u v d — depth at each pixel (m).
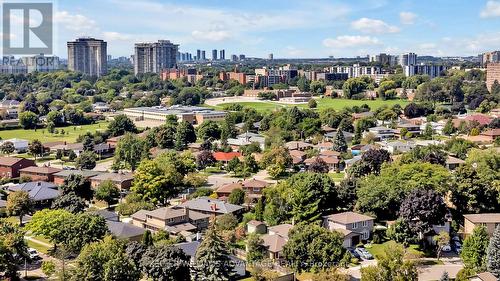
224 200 157.38
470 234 120.06
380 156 176.88
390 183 139.00
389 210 137.12
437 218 122.50
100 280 93.19
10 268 104.50
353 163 187.62
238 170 199.75
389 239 127.00
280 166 193.50
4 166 196.12
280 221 134.62
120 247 101.06
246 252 118.69
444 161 182.50
